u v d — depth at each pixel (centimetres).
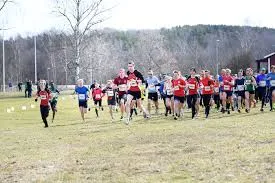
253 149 1064
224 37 13625
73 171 973
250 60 7588
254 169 868
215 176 840
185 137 1352
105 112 3073
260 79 2509
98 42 9712
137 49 11475
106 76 9844
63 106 3822
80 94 2375
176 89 2083
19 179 925
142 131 1594
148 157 1069
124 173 920
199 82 2106
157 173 900
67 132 1777
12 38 12812
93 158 1108
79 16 4984
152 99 2445
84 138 1515
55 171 983
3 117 2883
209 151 1087
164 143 1262
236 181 794
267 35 13038
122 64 10875
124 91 2258
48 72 11112
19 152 1280
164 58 10544
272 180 780
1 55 12331
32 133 1822
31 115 3036
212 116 2147
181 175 870
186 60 10769
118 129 1748
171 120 2034
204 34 14588
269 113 2084
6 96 5988
